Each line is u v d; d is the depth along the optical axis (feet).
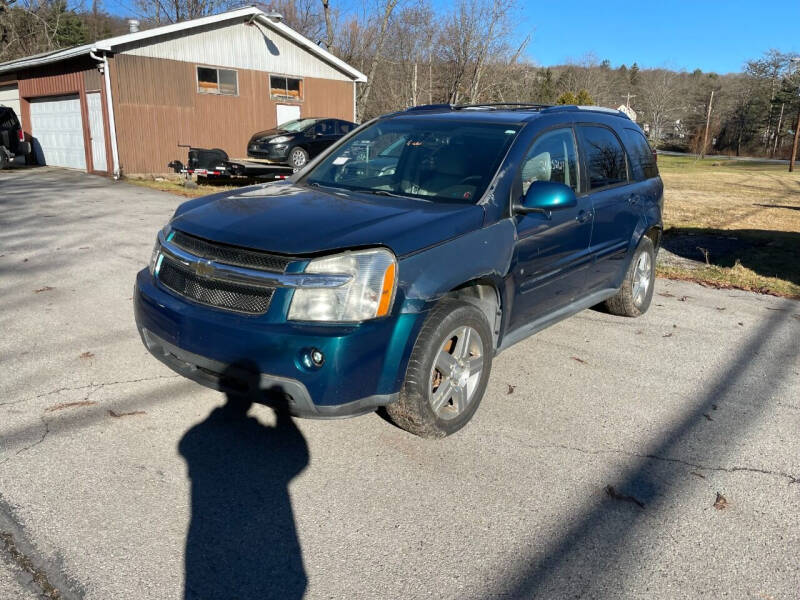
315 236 10.17
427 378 10.68
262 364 9.66
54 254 24.84
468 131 14.12
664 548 8.93
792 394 14.33
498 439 11.78
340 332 9.55
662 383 14.74
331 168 14.92
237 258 10.24
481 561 8.50
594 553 8.75
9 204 38.40
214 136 65.46
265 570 8.13
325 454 10.96
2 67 68.85
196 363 10.43
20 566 7.91
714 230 38.19
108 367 14.10
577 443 11.78
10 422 11.50
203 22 61.16
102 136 59.21
